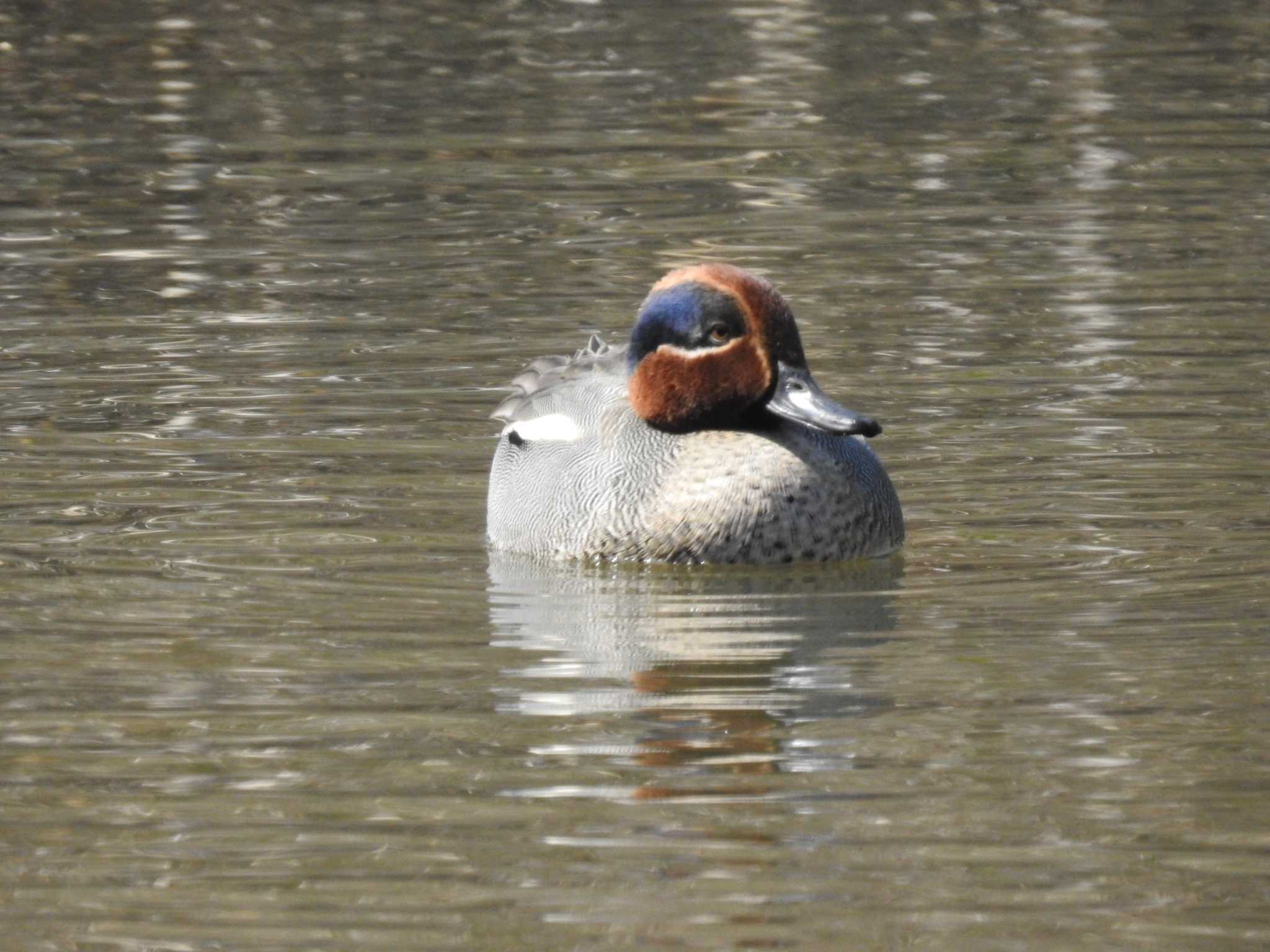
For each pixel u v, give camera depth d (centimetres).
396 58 3008
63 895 801
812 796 877
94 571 1217
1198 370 1612
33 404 1584
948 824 847
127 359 1706
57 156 2473
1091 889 788
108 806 881
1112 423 1492
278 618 1132
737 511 1211
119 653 1074
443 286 1923
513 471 1303
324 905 788
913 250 2008
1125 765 901
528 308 1842
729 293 1216
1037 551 1234
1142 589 1152
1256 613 1103
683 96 2744
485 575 1220
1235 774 890
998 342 1706
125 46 3100
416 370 1669
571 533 1241
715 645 1079
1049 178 2284
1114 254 1973
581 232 2105
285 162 2428
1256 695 980
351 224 2159
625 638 1091
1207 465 1394
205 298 1898
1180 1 3338
